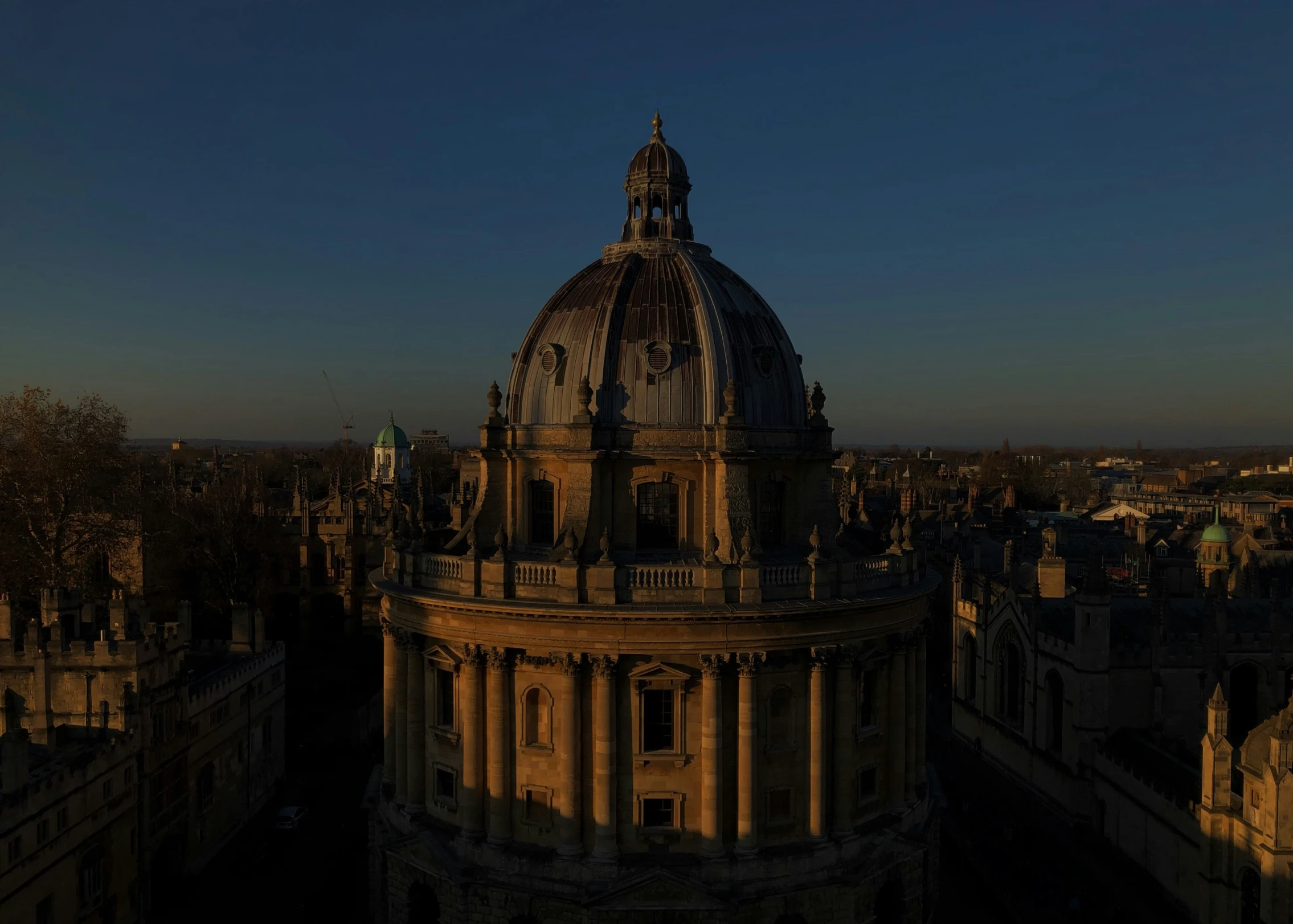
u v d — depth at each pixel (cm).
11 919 5094
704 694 5419
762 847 5591
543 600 5509
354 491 18438
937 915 6606
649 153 6762
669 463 5859
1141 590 11062
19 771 5288
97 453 9975
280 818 7931
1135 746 7288
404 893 6047
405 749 6275
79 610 7362
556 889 5412
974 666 9931
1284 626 7850
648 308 6138
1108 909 6512
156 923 6450
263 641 8725
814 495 6316
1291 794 5509
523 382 6353
